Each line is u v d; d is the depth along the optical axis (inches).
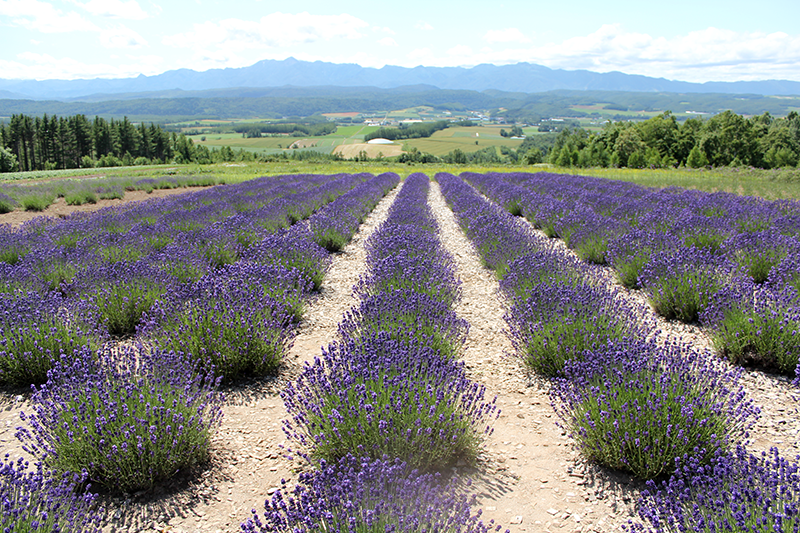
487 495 118.0
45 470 114.2
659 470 117.8
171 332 183.8
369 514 86.3
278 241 321.7
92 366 156.9
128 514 111.5
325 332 234.5
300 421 132.5
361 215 574.9
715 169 1616.6
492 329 235.8
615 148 2524.6
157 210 547.5
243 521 109.5
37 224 470.3
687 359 153.9
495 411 160.4
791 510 83.4
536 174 1139.3
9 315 184.7
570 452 137.2
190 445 126.5
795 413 151.9
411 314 196.4
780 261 266.1
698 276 236.2
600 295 216.2
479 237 384.8
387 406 122.3
